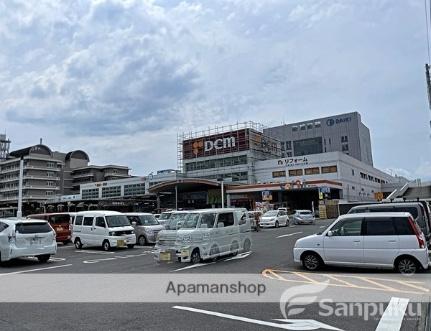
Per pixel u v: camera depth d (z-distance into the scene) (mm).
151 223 22703
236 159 74250
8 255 14086
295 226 37531
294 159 67062
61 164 105938
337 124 99750
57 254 18203
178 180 58594
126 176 113750
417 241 10484
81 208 72562
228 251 14984
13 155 109875
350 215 11562
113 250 19500
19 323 6652
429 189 36625
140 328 6203
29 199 96812
